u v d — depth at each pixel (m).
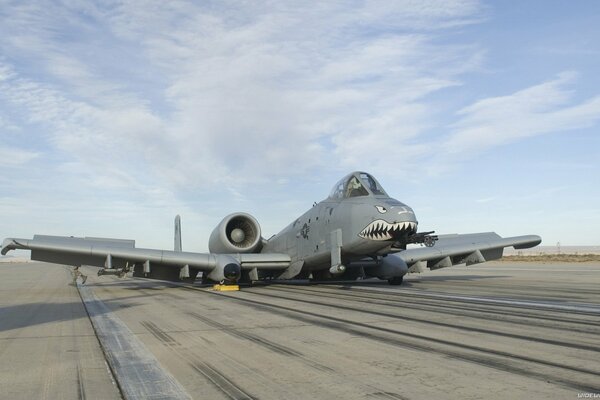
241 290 20.80
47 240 19.78
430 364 6.21
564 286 19.89
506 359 6.39
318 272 25.09
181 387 5.42
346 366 6.21
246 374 5.93
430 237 17.52
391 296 15.85
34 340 8.45
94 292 20.48
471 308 12.09
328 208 21.23
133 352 7.34
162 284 27.23
